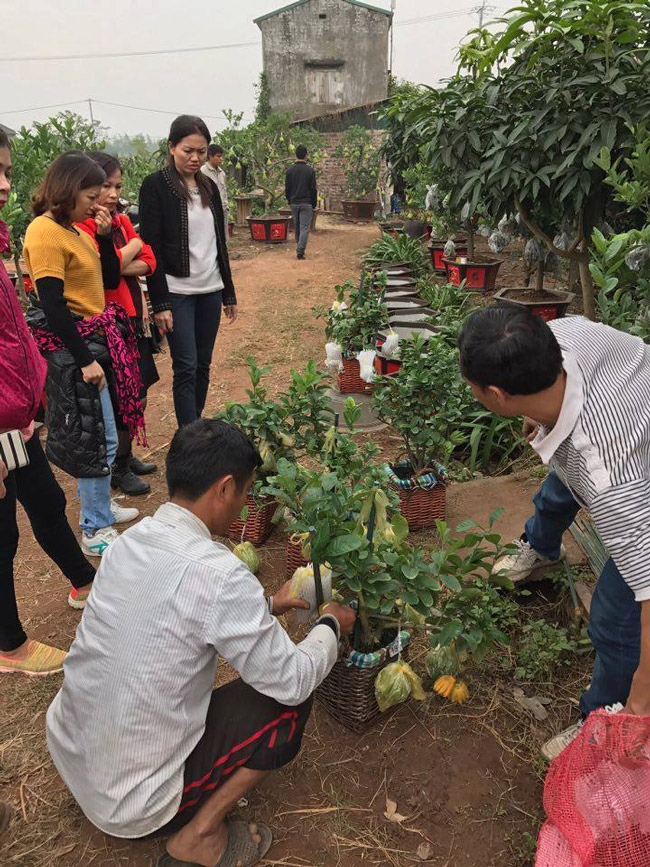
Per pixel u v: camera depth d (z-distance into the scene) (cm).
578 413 150
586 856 151
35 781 209
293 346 649
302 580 206
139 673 152
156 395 542
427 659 237
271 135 1644
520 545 272
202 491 163
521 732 221
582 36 425
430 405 317
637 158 381
